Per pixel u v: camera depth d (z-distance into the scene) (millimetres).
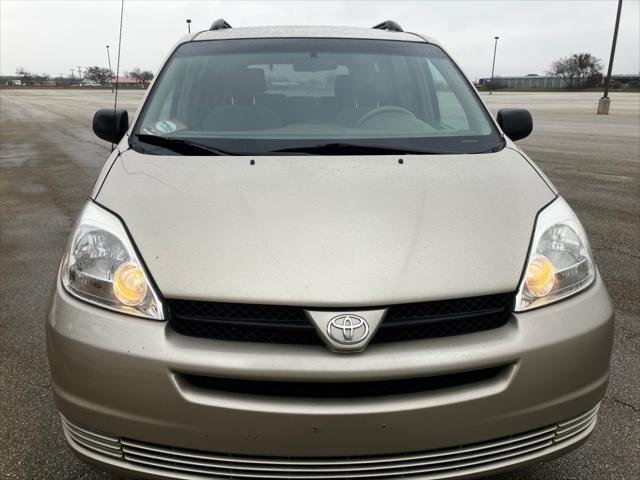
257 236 1871
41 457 2369
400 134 2617
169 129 2643
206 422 1673
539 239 1937
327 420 1630
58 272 2029
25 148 13672
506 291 1793
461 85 3025
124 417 1729
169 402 1685
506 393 1717
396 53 3129
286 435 1648
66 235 5715
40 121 23016
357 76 2963
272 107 2797
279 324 1711
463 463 1741
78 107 33625
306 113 2771
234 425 1659
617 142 13500
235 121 2701
